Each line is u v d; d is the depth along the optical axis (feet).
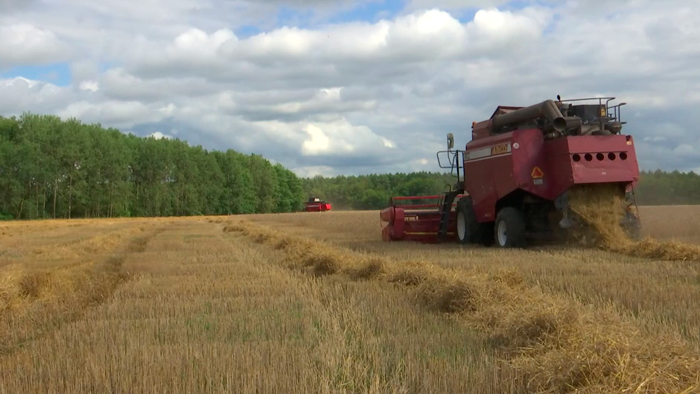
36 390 16.49
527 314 20.10
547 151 51.16
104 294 33.24
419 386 15.83
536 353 17.66
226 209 327.67
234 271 42.16
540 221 53.16
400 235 64.13
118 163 244.22
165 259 52.80
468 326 22.47
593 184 49.24
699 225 73.15
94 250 65.26
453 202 65.46
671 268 36.17
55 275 37.93
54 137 220.43
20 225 154.20
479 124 60.18
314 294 30.48
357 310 25.58
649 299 26.25
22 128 220.43
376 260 36.50
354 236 79.41
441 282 28.04
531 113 52.34
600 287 29.43
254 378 16.24
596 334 16.74
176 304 28.91
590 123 51.11
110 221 193.77
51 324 25.68
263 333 22.33
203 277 39.17
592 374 14.98
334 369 17.12
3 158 205.77
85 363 18.49
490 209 55.26
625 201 50.34
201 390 15.90
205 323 24.27
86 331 23.56
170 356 18.89
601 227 47.73
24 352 20.71
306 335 21.57
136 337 22.08
